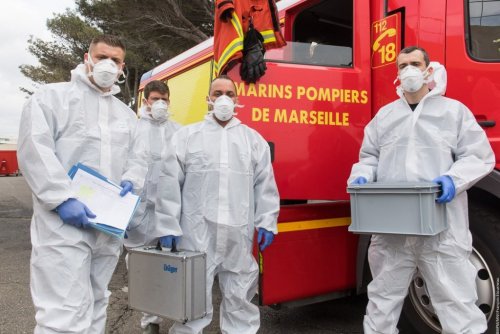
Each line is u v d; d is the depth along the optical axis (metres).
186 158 2.75
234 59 2.83
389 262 2.53
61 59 18.12
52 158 2.13
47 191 2.10
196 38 11.68
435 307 2.47
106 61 2.29
